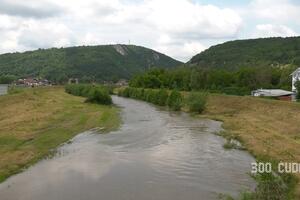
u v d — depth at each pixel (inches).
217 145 1542.8
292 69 4763.8
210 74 4753.9
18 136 1625.2
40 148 1434.5
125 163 1237.7
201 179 1062.4
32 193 946.7
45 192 952.9
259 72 4584.2
